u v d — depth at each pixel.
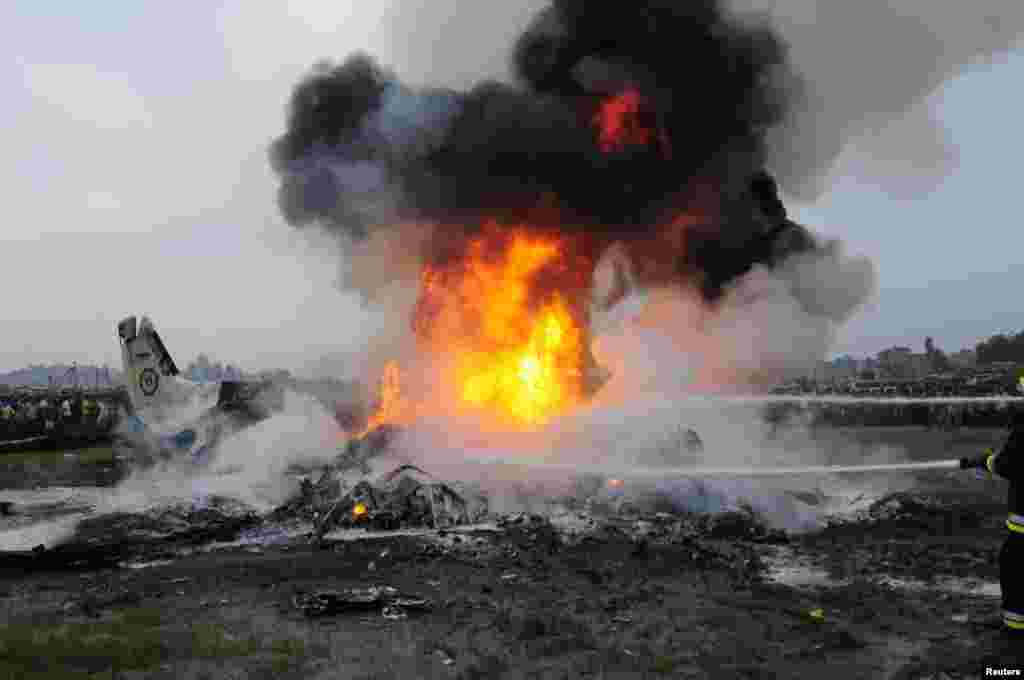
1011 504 6.02
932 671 5.18
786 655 5.50
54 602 7.21
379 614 6.56
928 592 7.44
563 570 8.33
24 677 4.81
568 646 5.62
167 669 5.05
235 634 5.91
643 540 9.73
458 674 4.98
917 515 11.84
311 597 6.88
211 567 8.70
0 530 11.39
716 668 5.18
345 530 10.85
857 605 6.90
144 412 19.06
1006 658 5.40
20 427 30.27
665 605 6.87
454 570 8.34
